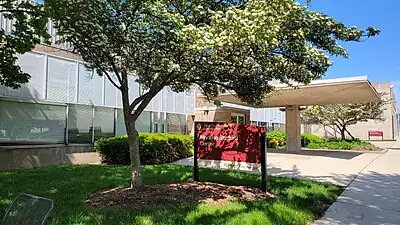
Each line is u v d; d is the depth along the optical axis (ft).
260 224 14.21
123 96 20.36
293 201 18.57
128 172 29.35
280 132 77.30
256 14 13.87
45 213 9.32
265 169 21.50
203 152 24.29
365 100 52.24
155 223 14.15
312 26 17.79
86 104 39.63
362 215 16.99
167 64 16.52
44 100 34.86
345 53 19.39
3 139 31.24
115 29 15.85
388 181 27.37
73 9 14.89
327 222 15.72
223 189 21.76
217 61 17.29
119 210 16.07
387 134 116.78
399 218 16.49
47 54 35.32
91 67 21.79
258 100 24.26
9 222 9.97
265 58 18.47
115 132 43.42
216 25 14.83
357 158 46.01
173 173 28.76
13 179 25.27
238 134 22.77
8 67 24.11
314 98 48.67
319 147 68.08
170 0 17.28
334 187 23.97
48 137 35.29
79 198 18.97
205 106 63.10
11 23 31.09
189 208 16.51
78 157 38.34
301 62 19.13
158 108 50.57
